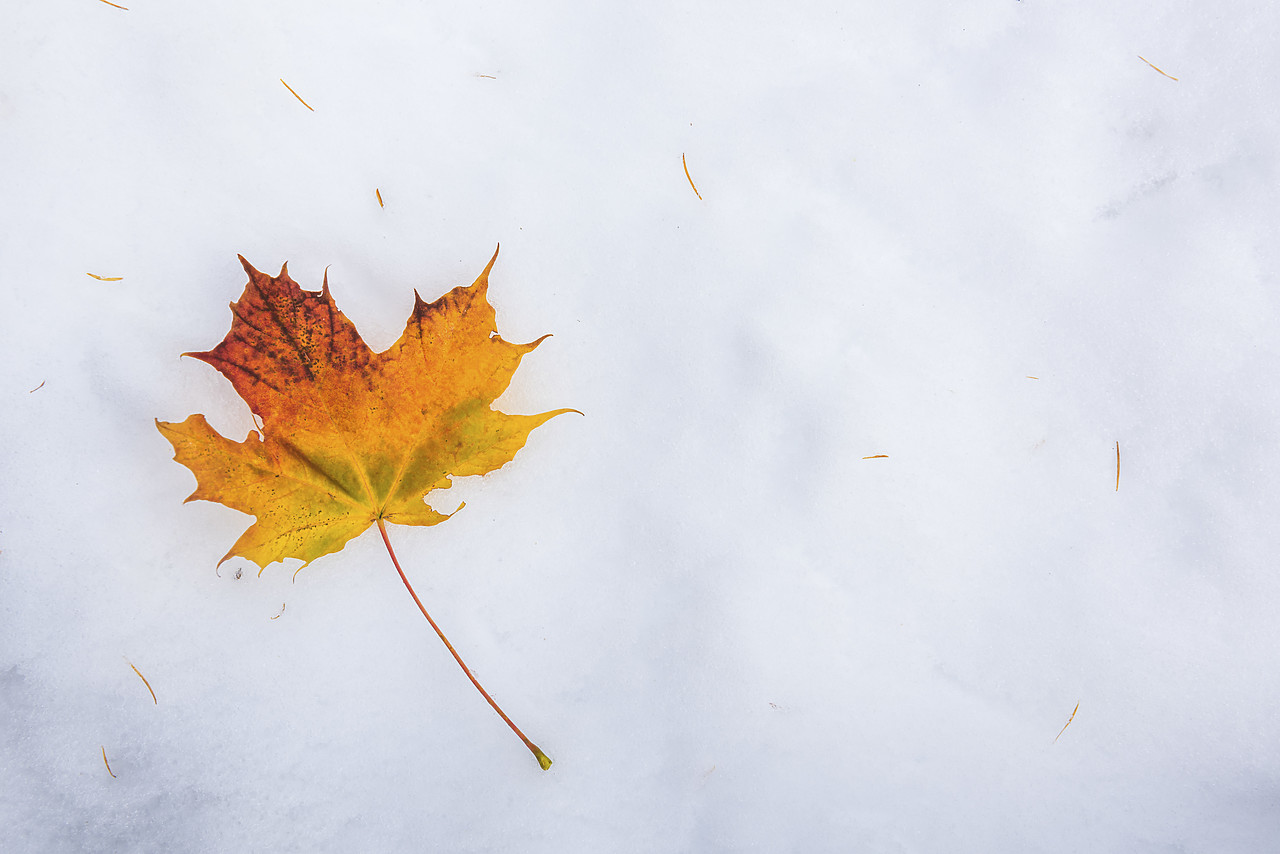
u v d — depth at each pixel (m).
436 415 0.67
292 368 0.65
